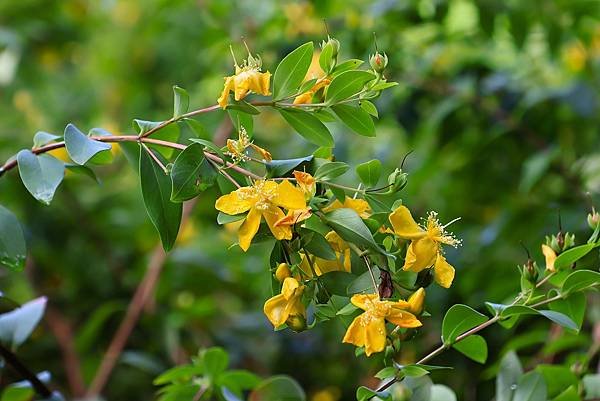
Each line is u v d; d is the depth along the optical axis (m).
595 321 1.85
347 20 2.06
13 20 2.84
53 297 2.14
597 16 2.08
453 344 1.53
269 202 1.46
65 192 2.18
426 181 2.19
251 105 1.49
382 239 1.48
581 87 2.01
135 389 1.99
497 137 2.08
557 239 1.53
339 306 1.48
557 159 1.98
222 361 1.67
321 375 2.07
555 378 1.64
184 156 1.47
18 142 2.30
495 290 1.90
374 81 1.49
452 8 2.16
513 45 2.16
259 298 2.17
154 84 3.06
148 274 1.94
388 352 1.47
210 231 2.37
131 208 2.38
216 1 2.17
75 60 3.15
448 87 2.05
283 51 2.06
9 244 1.53
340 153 2.15
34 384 1.64
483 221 2.19
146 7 3.07
